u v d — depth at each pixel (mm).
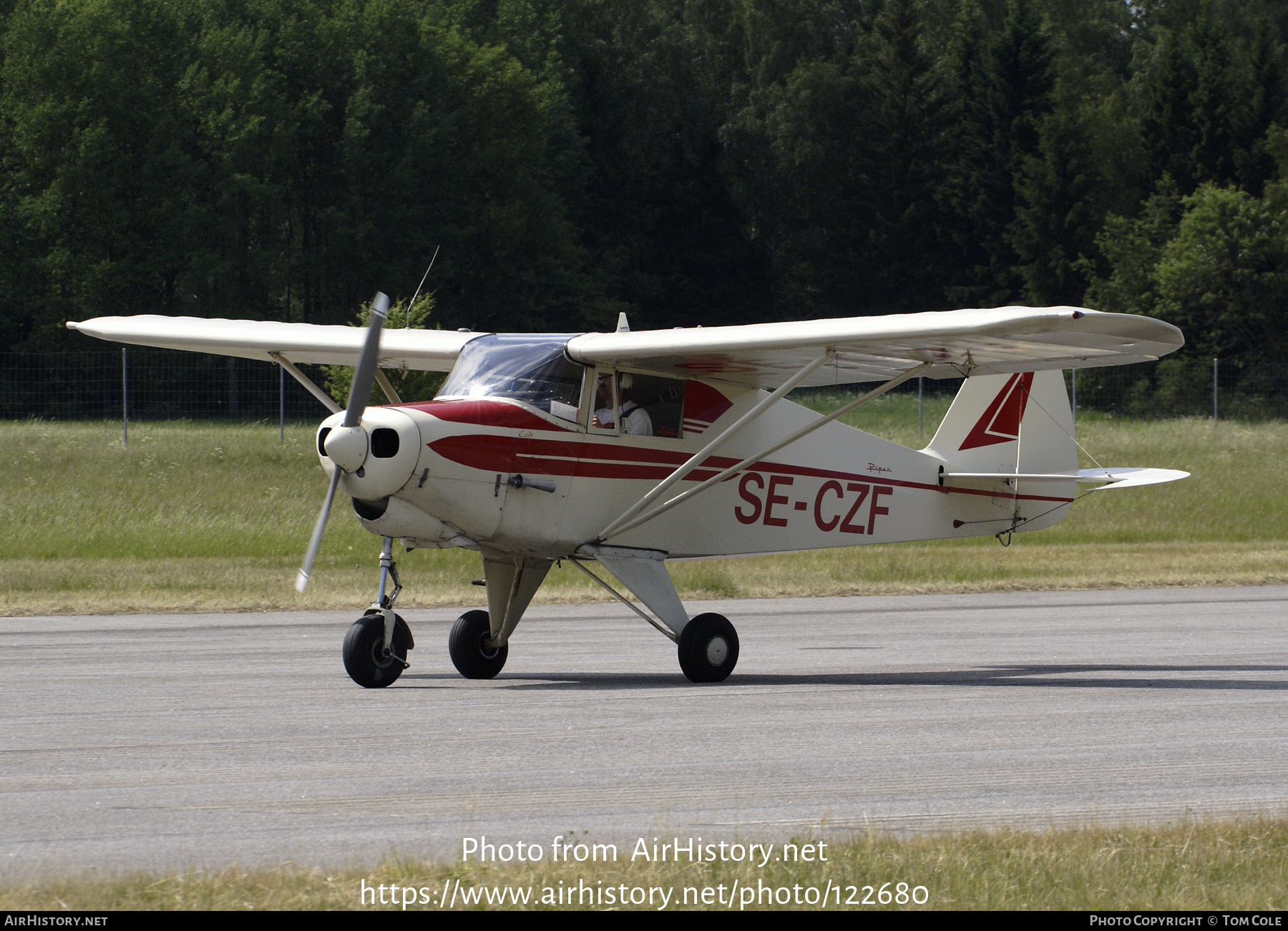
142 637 41562
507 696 30484
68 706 28594
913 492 41469
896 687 32625
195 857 17094
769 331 31500
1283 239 182500
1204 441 102625
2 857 16984
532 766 22578
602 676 35000
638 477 34594
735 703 29625
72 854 17125
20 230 192125
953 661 38219
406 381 78312
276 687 31609
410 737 25109
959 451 42781
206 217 195000
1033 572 63281
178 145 195375
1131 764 23438
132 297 199250
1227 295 185625
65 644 39719
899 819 19422
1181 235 190250
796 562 66625
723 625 33812
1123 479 42000
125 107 193125
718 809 19812
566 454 33125
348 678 33344
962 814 19750
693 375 35938
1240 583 61781
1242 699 30797
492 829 18547
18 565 58812
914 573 62438
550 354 33469
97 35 193500
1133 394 127312
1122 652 40281
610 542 34312
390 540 31703
